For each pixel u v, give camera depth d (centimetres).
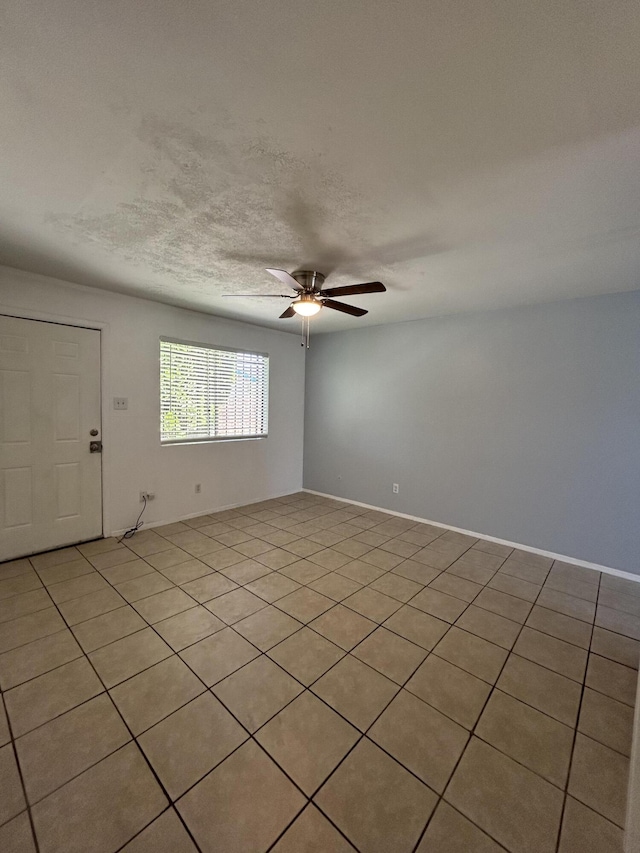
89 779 126
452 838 112
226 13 88
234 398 446
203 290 313
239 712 155
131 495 357
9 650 190
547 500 327
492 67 101
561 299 314
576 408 312
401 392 425
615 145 128
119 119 122
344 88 108
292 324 448
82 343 316
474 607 241
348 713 156
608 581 283
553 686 174
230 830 113
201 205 174
